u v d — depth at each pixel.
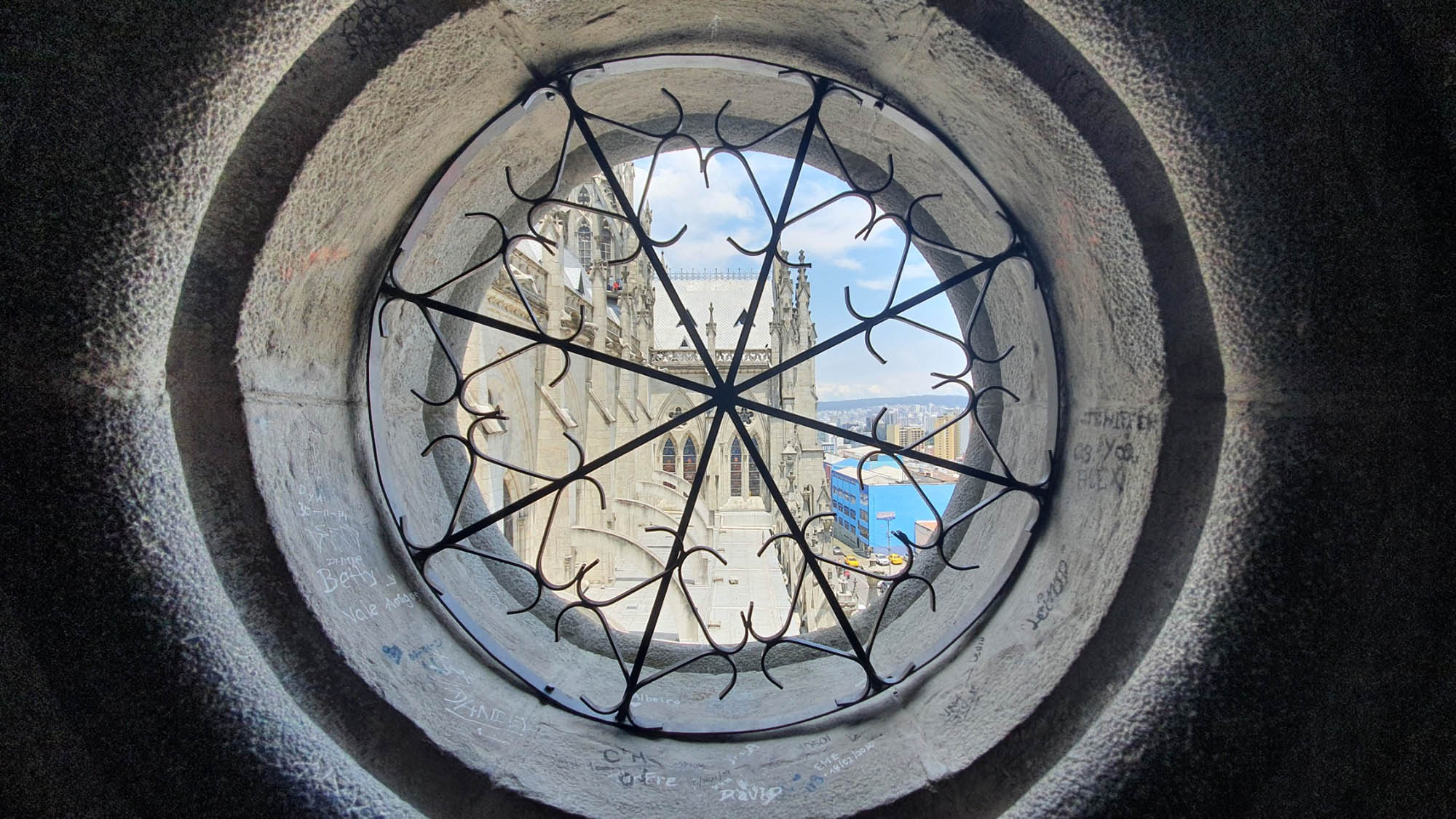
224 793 1.72
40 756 1.72
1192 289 1.81
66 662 1.68
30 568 1.66
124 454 1.65
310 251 2.09
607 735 2.48
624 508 28.20
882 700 2.63
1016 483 2.55
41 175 1.59
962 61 1.99
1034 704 2.03
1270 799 1.74
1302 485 1.70
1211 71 1.66
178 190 1.64
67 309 1.59
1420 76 1.66
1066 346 2.49
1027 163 2.18
